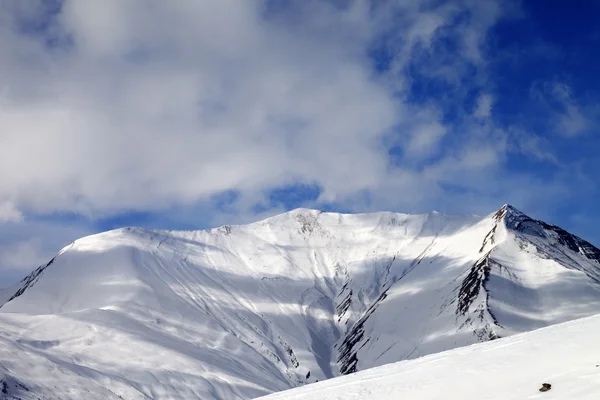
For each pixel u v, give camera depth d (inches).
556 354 974.4
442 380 1061.8
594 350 919.7
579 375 821.2
